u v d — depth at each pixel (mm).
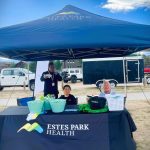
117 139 4129
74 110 4508
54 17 4449
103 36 3680
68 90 5727
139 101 13336
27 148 4160
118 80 20609
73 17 4371
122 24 3938
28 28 3971
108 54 6262
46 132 4199
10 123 4277
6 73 21422
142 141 6406
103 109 4258
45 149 4152
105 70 20797
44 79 7383
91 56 6523
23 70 21438
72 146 4133
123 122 4199
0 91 21328
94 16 4516
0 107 12984
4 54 5203
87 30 3766
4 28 3975
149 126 7973
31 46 3697
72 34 3721
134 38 3713
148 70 29109
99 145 4098
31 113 4277
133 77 20844
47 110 4441
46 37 3730
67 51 5734
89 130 4156
